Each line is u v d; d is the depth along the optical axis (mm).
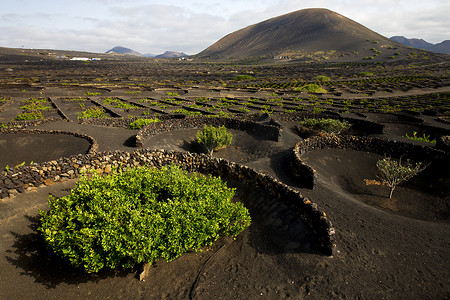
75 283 6543
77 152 16281
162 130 22844
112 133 21109
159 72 129500
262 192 10891
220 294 6453
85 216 6566
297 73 123812
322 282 6719
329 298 6277
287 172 14875
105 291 6422
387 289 6531
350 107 40094
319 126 24219
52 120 25641
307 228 8414
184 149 20969
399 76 99062
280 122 28250
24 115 29484
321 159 16828
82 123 24953
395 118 32438
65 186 11195
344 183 15062
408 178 14102
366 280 6781
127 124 26594
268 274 7086
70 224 6516
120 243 6148
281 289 6586
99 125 24969
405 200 13234
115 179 8453
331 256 7547
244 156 19719
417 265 7402
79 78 86000
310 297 6328
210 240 8242
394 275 6996
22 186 10141
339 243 8164
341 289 6500
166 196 8523
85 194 7383
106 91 57438
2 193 9578
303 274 7008
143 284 6699
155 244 6535
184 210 7297
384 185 14695
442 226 9867
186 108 37750
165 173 9383
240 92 61250
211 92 60156
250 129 23172
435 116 34219
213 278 6961
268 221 9359
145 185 8492
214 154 20203
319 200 11344
